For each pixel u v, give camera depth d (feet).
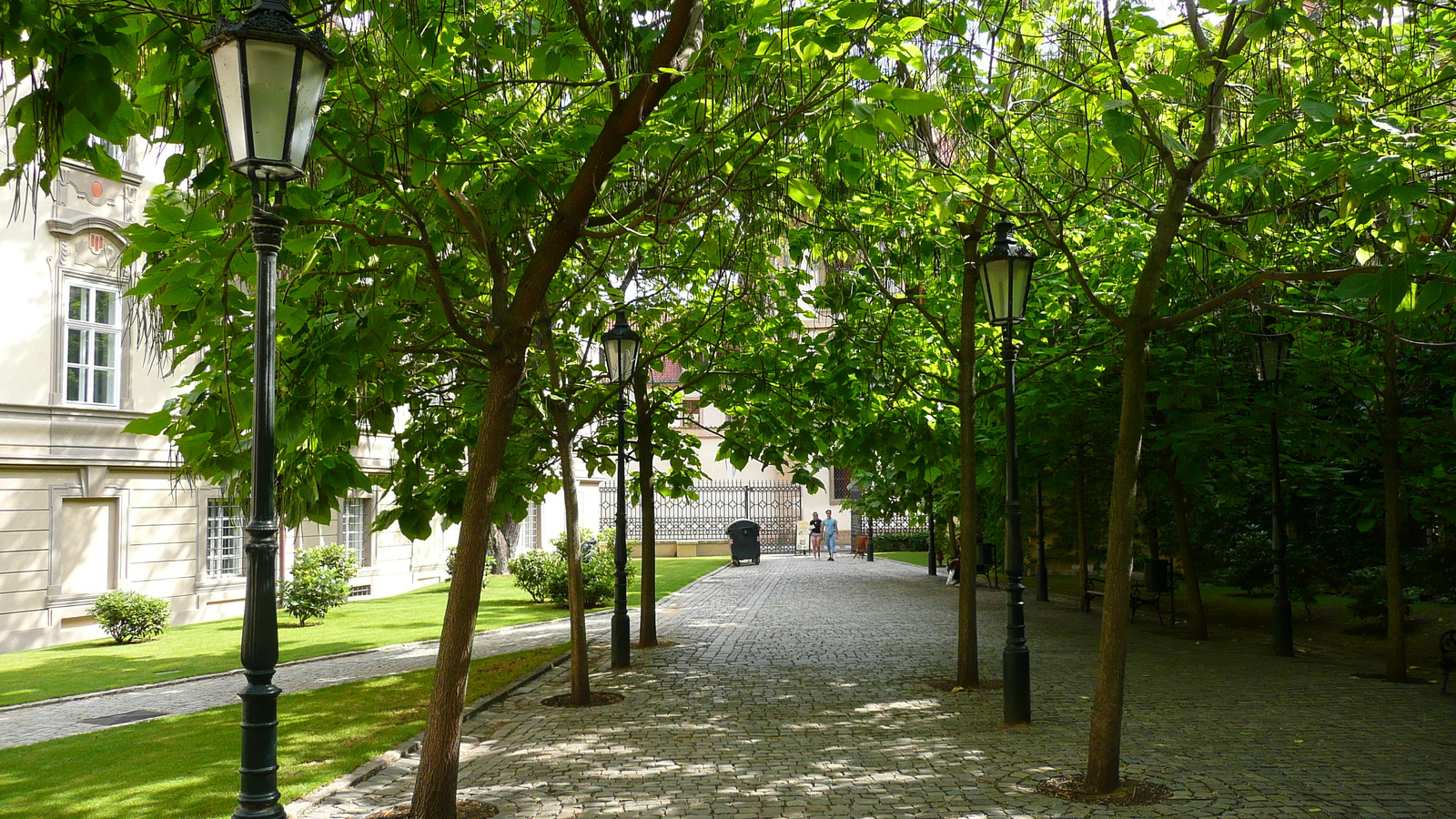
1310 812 19.76
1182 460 39.47
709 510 140.05
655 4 20.27
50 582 54.54
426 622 61.46
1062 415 41.86
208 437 18.83
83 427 56.34
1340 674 37.63
